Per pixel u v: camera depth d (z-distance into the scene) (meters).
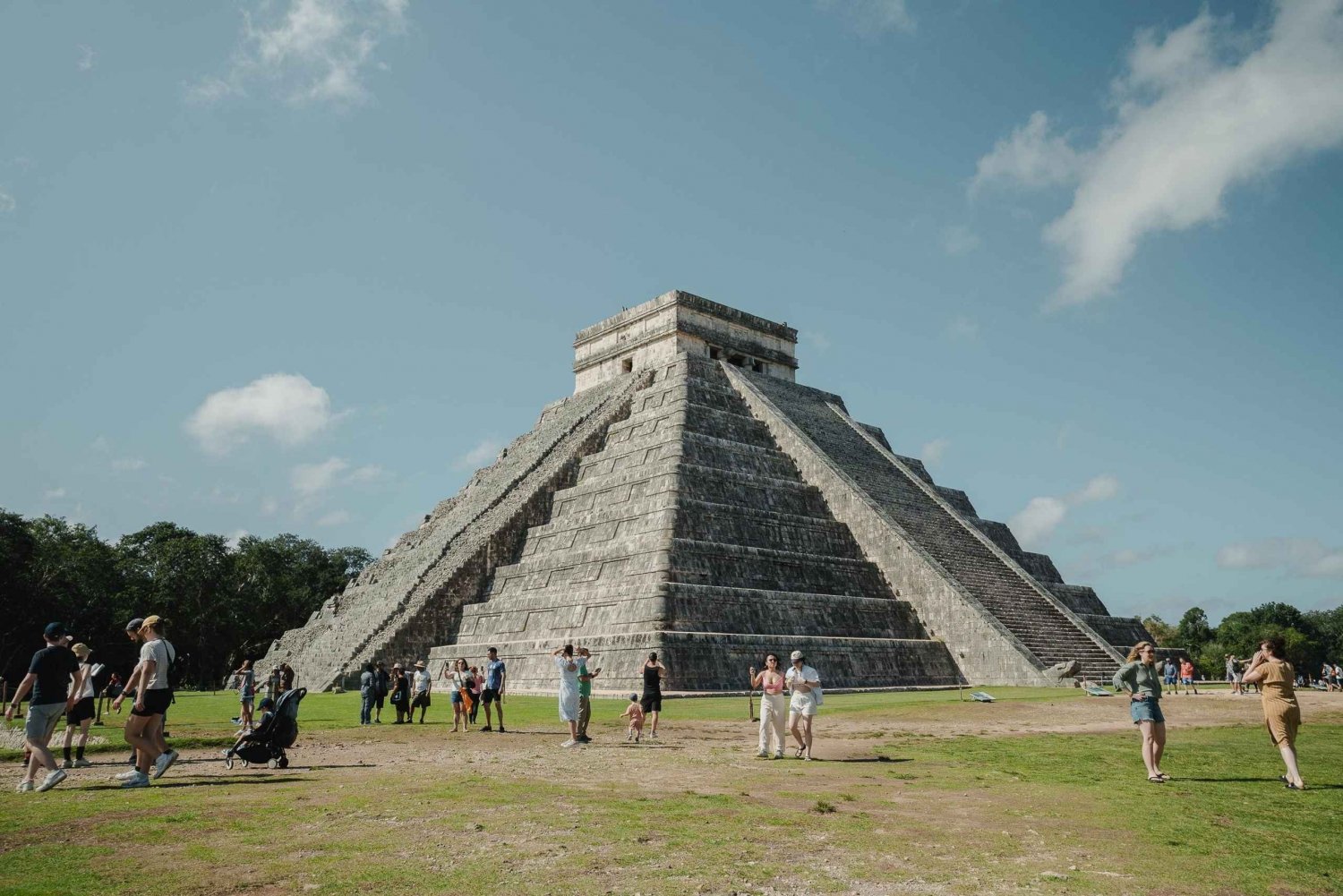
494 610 46.75
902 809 11.60
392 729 23.97
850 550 48.53
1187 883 8.31
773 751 17.95
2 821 10.55
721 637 36.84
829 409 62.59
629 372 62.91
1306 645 100.38
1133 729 22.34
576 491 51.09
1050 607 47.03
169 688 13.73
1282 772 14.78
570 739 19.58
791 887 8.19
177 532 89.56
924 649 43.06
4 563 63.97
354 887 7.99
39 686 12.88
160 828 10.18
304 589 90.44
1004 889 8.13
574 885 8.12
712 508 43.28
